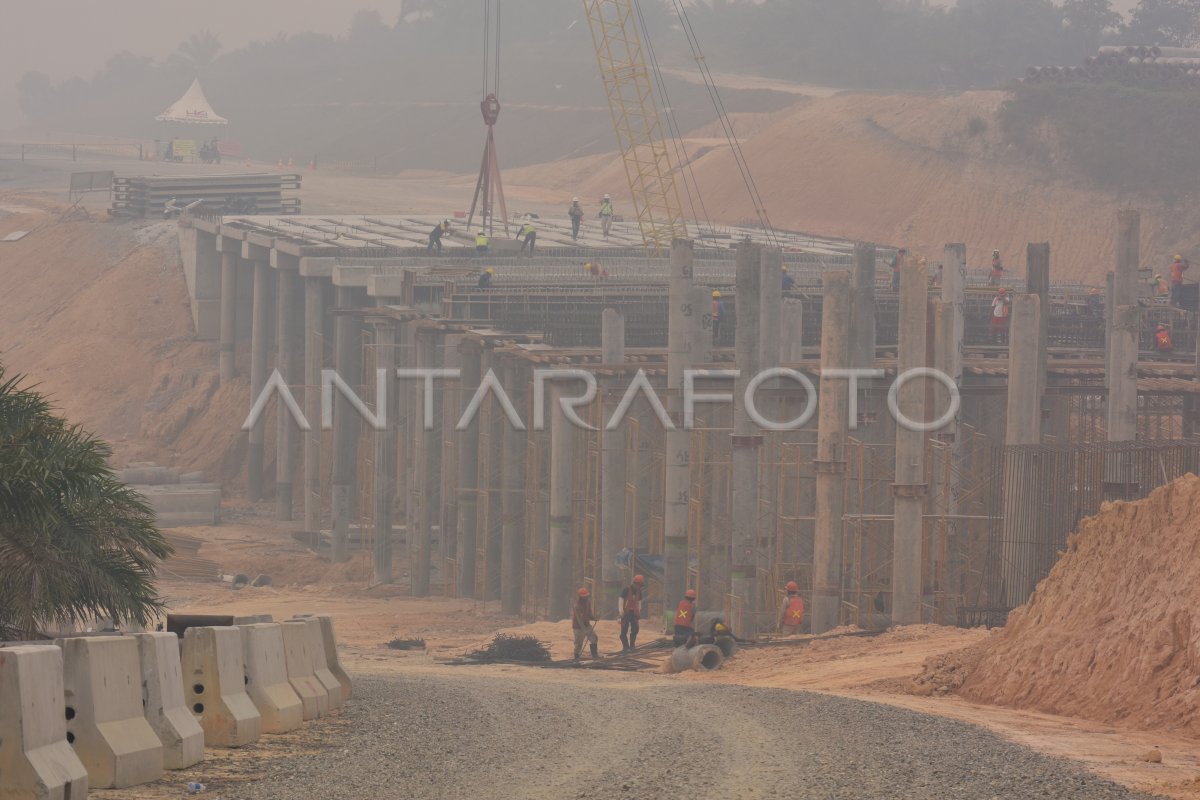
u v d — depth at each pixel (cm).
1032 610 6644
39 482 5075
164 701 3566
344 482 17375
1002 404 17162
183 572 16262
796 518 12319
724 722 4703
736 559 11669
